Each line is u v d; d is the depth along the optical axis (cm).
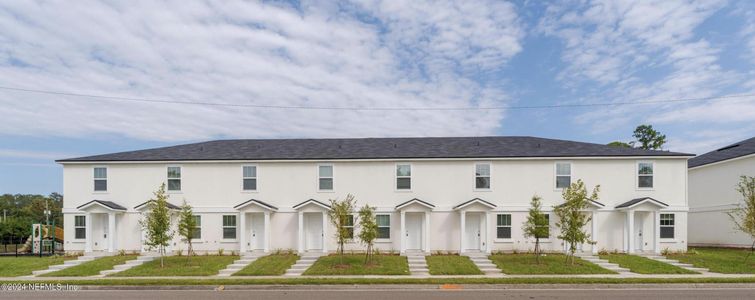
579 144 2736
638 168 2516
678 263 2089
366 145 2825
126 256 2400
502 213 2520
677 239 2466
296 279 1638
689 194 3222
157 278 1709
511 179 2538
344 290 1507
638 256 2289
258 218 2586
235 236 2562
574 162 2530
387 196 2562
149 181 2608
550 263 2064
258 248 2570
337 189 2577
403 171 2573
